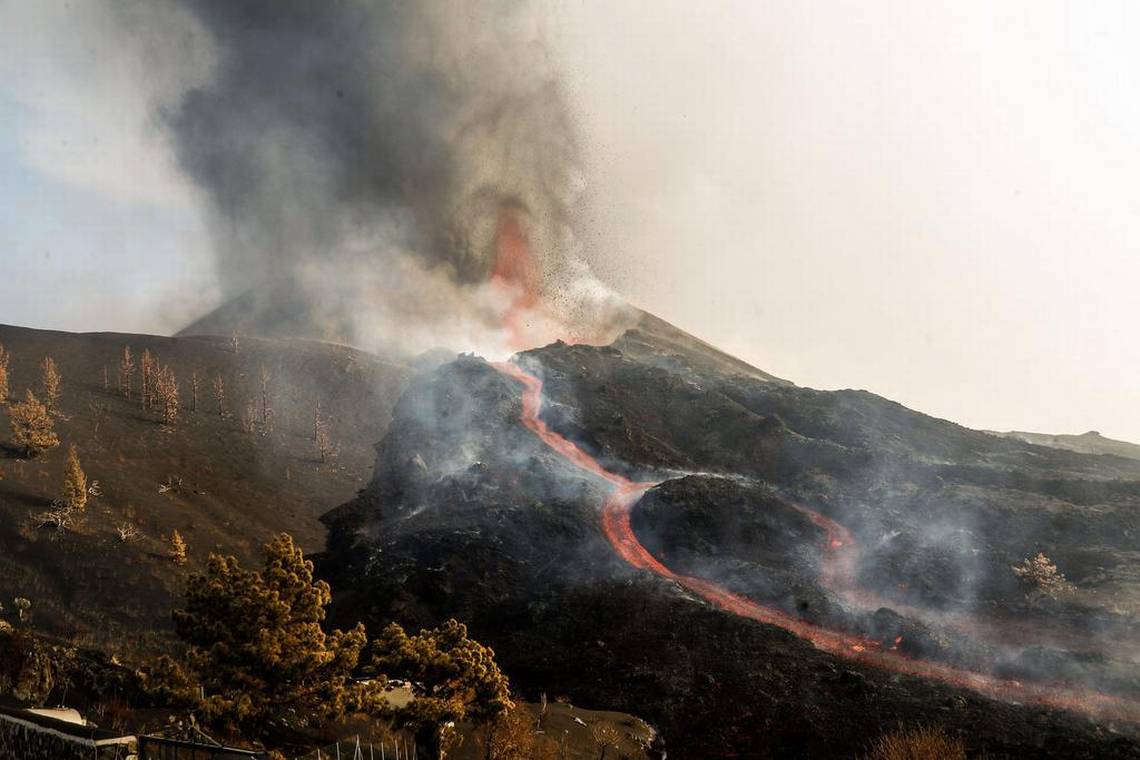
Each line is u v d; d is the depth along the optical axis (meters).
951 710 45.91
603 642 58.38
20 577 54.66
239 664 27.31
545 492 84.75
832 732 45.06
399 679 32.41
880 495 85.38
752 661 53.78
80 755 15.40
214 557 29.17
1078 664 51.25
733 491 80.94
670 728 47.31
